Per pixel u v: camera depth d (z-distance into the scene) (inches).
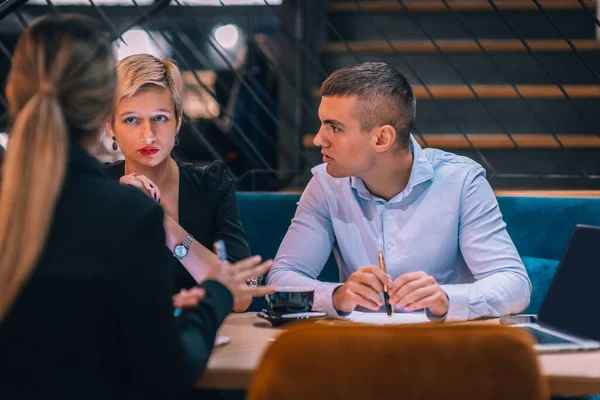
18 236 43.6
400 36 165.2
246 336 62.4
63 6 192.4
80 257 45.0
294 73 151.4
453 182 80.9
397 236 80.6
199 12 199.5
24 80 47.0
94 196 46.5
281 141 150.2
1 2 113.7
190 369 48.6
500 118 150.3
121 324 46.0
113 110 50.1
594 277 60.2
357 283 67.6
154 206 47.4
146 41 202.7
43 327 44.4
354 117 74.9
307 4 151.9
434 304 66.4
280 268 81.6
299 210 85.2
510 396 42.0
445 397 41.8
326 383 41.8
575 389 50.5
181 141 160.7
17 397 44.2
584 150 139.3
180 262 79.7
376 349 41.6
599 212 91.4
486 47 155.9
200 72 187.9
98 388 45.7
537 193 104.4
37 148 44.6
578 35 162.4
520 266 76.5
